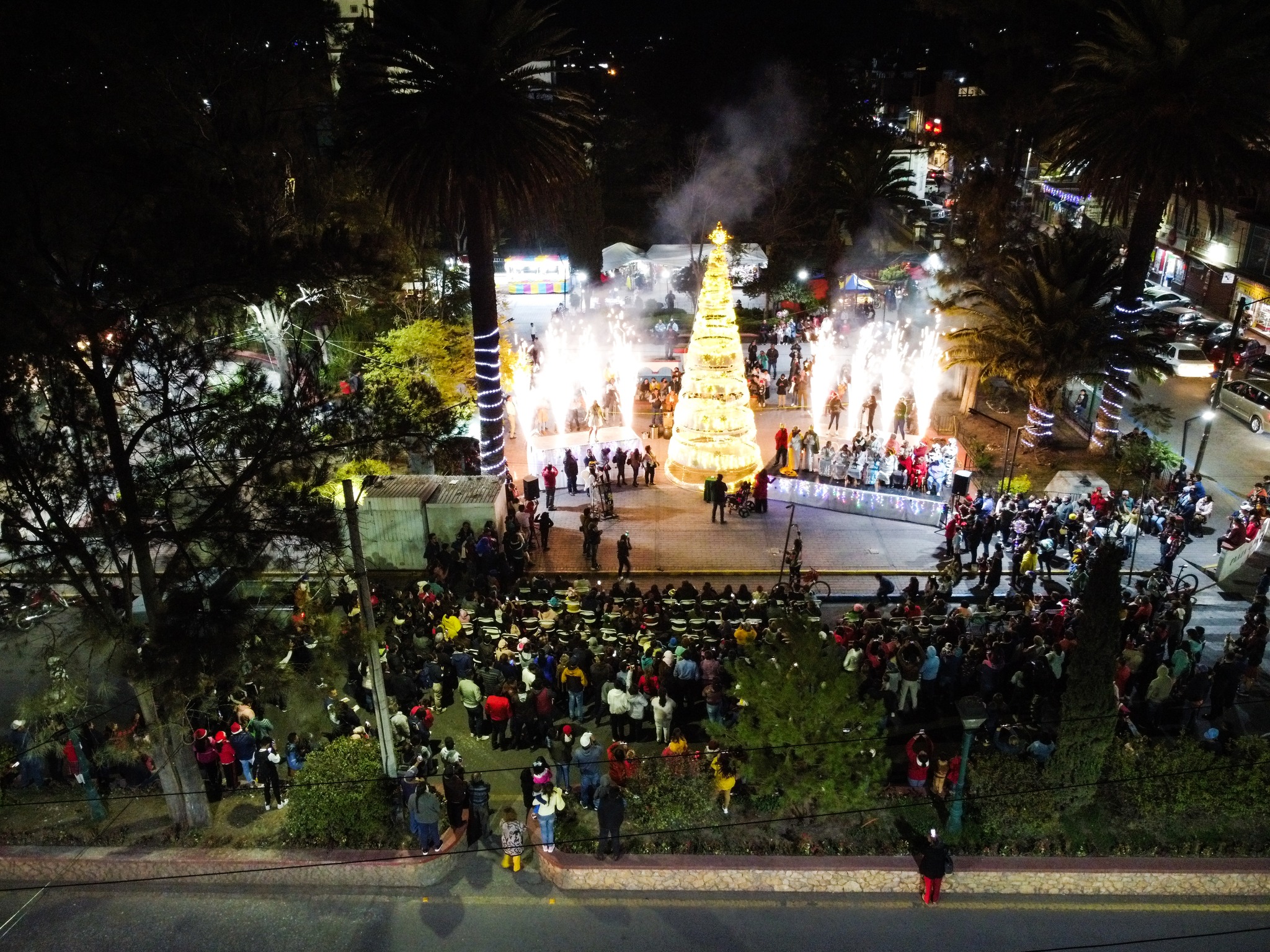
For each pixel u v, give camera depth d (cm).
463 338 3422
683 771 1822
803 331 4881
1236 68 3134
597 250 5822
